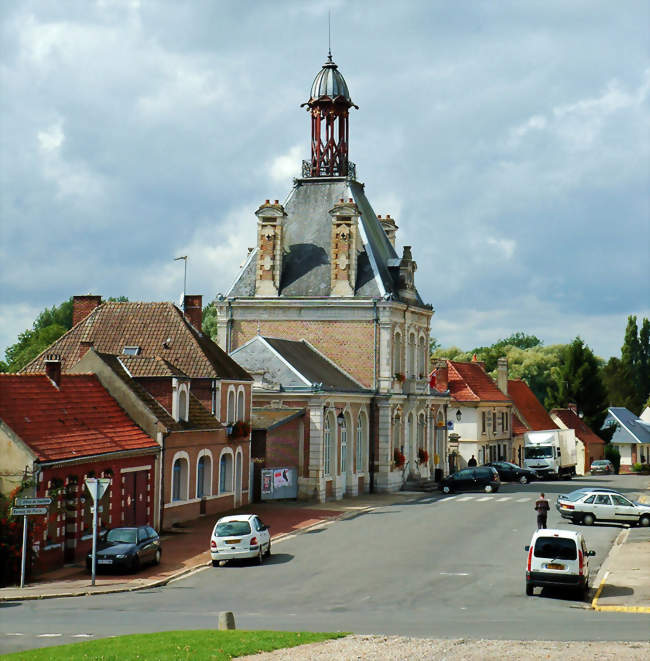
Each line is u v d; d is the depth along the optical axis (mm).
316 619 26875
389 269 73312
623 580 34250
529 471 78812
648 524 50156
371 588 32812
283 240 72562
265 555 39219
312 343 70125
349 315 69562
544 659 20094
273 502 58188
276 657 20078
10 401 37688
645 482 82625
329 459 62250
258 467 58062
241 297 71125
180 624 25391
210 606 29328
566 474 89062
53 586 32844
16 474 35250
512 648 21328
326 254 71688
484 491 68750
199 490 50188
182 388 47969
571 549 31172
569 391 115062
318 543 43469
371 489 68562
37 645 22094
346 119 75562
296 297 70312
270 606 29484
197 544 41938
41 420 38250
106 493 40188
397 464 69875
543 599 30969
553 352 149250
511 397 103438
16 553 33656
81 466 38281
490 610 28906
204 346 54219
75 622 25781
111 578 34562
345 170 75125
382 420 68812
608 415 119625
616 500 50656
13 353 111562
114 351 54188
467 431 89125
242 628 24906
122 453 40844
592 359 115188
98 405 43406
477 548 41625
